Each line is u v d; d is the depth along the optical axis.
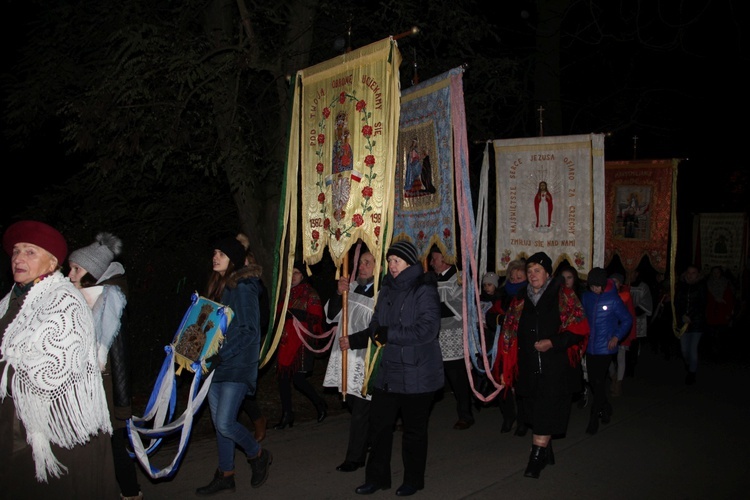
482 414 8.31
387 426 5.36
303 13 9.44
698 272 10.38
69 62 10.25
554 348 5.74
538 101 14.59
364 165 5.47
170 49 8.61
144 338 8.54
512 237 9.29
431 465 6.24
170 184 11.18
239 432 5.23
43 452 2.92
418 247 6.66
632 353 10.83
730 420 7.98
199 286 9.11
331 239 5.84
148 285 8.52
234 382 5.13
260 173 9.82
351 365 6.03
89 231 8.59
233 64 8.70
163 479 5.69
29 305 3.04
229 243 5.25
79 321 3.02
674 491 5.56
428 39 10.99
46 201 11.42
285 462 6.22
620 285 9.28
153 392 5.22
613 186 11.29
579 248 8.84
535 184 9.12
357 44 10.91
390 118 5.21
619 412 8.39
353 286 6.35
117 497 3.28
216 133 9.67
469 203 5.59
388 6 9.84
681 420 7.98
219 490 5.33
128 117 8.75
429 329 5.08
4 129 11.59
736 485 5.70
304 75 6.30
